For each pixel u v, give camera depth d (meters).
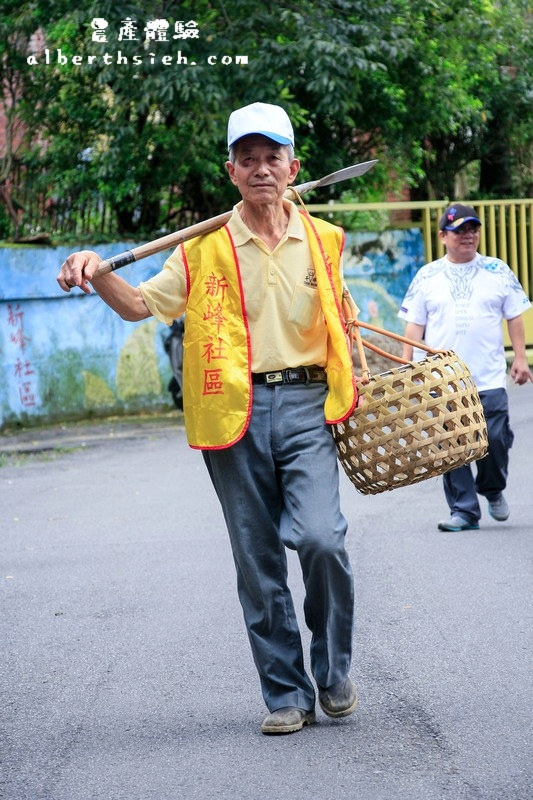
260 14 14.99
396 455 4.38
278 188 4.37
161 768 4.24
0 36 16.39
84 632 6.09
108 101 16.28
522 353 8.18
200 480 10.90
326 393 4.48
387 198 20.91
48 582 7.23
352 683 4.66
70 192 16.91
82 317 15.91
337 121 17.22
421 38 16.78
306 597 4.50
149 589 6.90
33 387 15.50
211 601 6.54
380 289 17.84
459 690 4.89
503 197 21.50
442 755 4.20
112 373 16.17
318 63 14.66
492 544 7.62
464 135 20.70
